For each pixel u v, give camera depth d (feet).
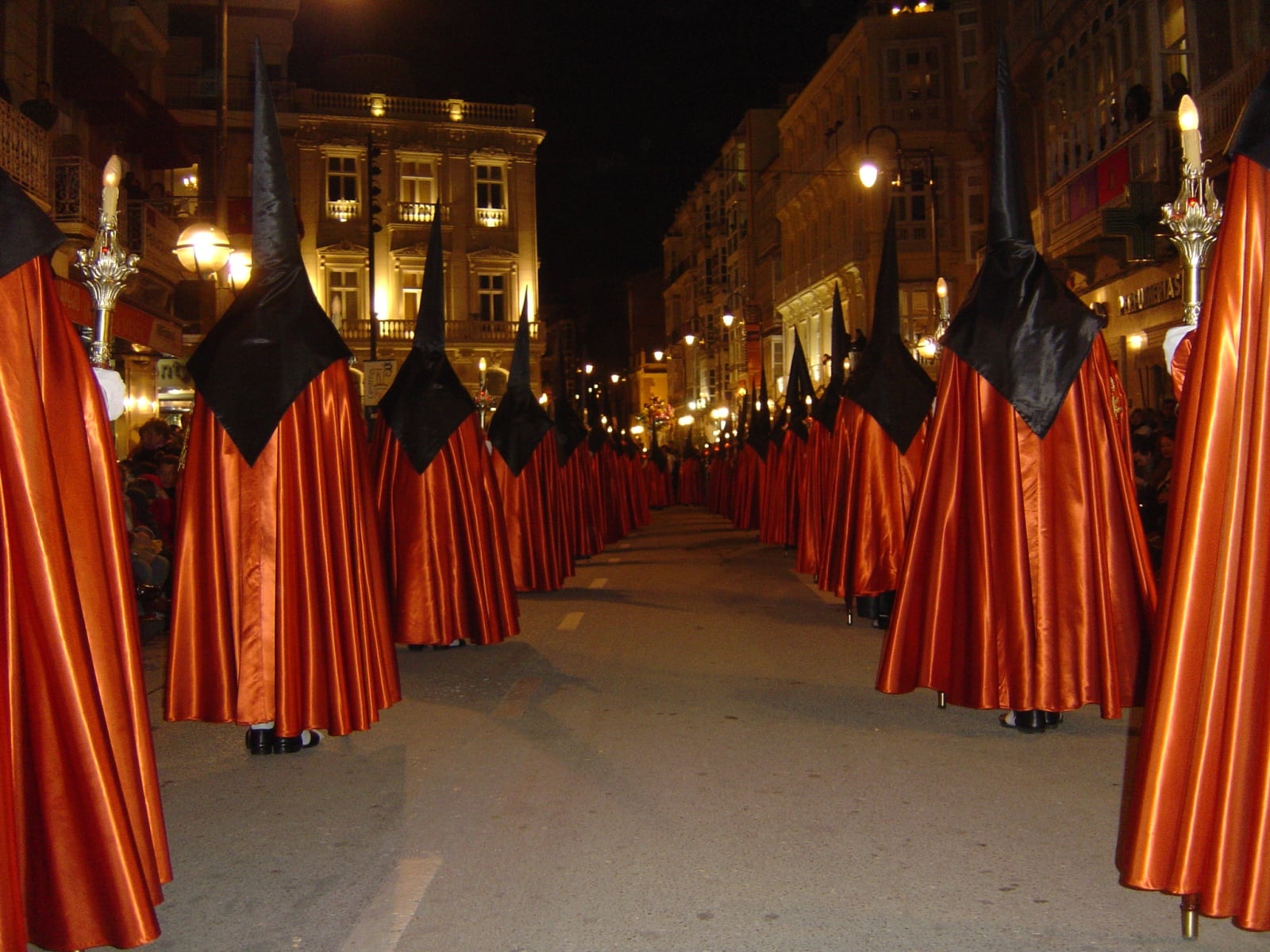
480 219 146.41
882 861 14.40
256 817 16.70
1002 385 19.97
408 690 25.57
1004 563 19.98
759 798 17.11
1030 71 78.64
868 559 33.32
